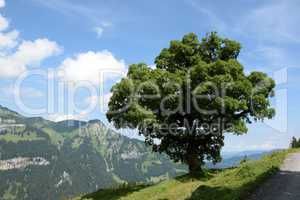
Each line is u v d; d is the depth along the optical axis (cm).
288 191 1911
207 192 2380
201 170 4250
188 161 4359
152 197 3089
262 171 2620
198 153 4466
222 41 4334
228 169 4031
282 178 2289
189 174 3975
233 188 2223
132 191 3769
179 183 3581
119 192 3916
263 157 3959
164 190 3338
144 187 3962
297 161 3125
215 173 3988
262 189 2003
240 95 3938
